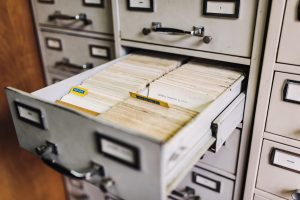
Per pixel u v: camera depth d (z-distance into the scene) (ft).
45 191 3.55
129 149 1.21
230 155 2.22
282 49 1.71
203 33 1.98
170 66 2.16
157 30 2.11
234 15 1.82
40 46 3.17
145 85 1.91
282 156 1.97
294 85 1.74
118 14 2.34
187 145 1.36
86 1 2.58
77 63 2.99
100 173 1.42
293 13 1.61
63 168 1.53
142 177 1.24
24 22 2.98
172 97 1.80
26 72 3.12
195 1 1.94
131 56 2.41
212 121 1.61
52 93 1.84
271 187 2.12
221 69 2.08
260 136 2.00
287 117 1.85
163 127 1.44
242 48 1.88
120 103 1.70
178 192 2.55
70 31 2.86
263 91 1.86
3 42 2.81
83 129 1.36
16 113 1.69
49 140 1.59
